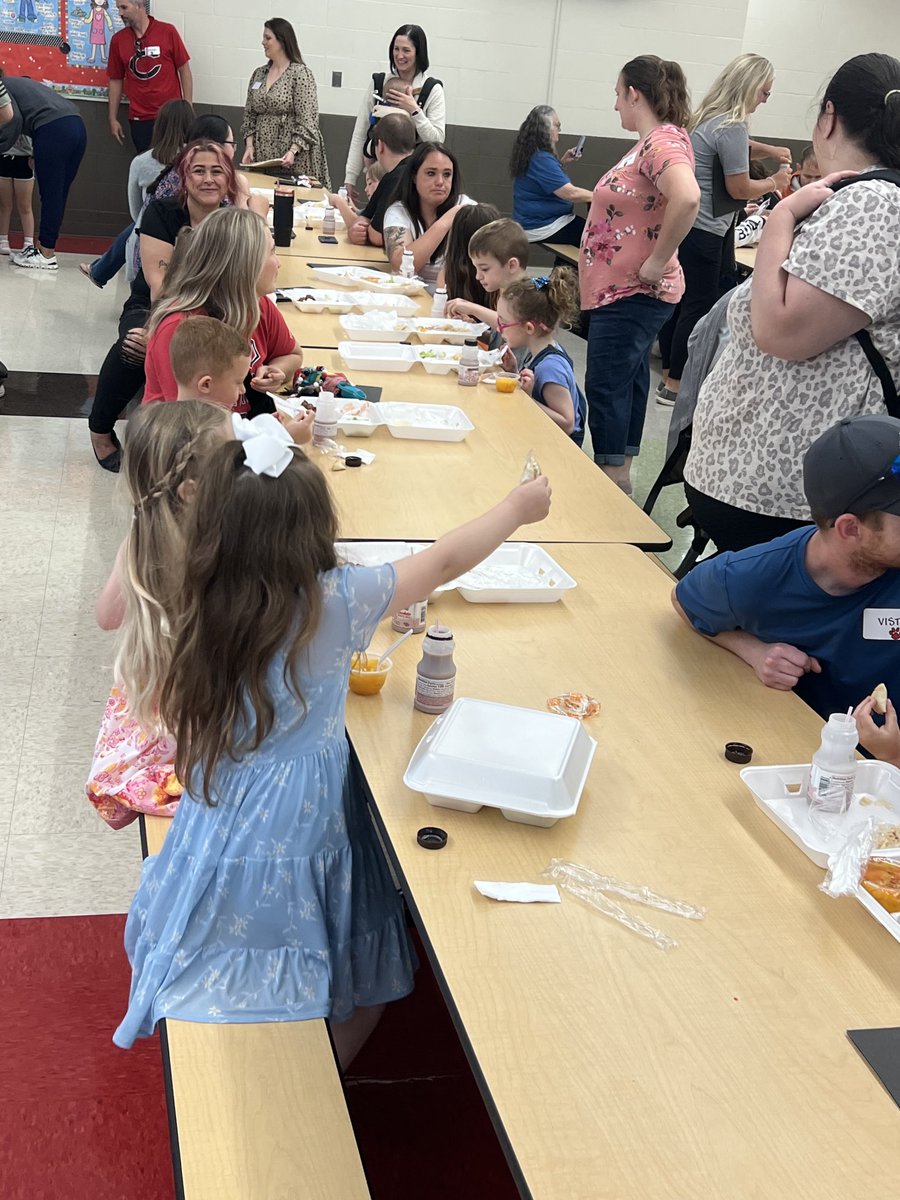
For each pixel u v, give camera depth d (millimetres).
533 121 7191
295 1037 1443
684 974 1262
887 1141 1069
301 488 1358
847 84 2107
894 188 2016
